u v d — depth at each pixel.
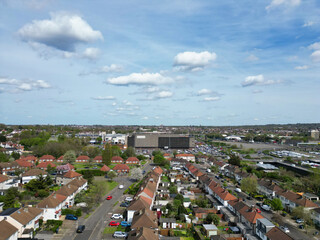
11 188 107.50
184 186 138.88
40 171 141.38
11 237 66.31
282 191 113.69
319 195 126.94
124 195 120.56
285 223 91.44
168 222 84.44
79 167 191.50
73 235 76.12
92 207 102.19
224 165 184.00
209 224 83.94
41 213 84.38
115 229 81.06
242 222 87.62
